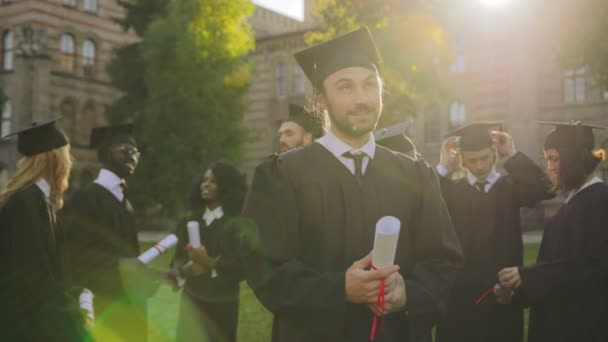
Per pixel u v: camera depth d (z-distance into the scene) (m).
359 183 2.84
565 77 29.27
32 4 37.41
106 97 40.50
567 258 3.84
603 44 15.13
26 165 3.79
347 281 2.55
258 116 38.38
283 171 2.89
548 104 29.58
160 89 25.81
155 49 25.81
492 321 4.95
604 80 16.09
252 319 8.43
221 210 5.57
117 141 5.13
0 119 36.66
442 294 2.80
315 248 2.80
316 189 2.83
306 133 5.39
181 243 5.80
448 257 2.92
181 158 25.70
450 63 22.12
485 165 5.21
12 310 3.38
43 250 3.48
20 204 3.54
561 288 3.84
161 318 8.41
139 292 4.87
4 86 37.09
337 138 2.93
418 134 32.59
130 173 5.25
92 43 40.41
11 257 3.45
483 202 5.20
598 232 3.76
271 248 2.75
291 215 2.80
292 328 2.74
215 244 5.34
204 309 5.09
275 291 2.67
